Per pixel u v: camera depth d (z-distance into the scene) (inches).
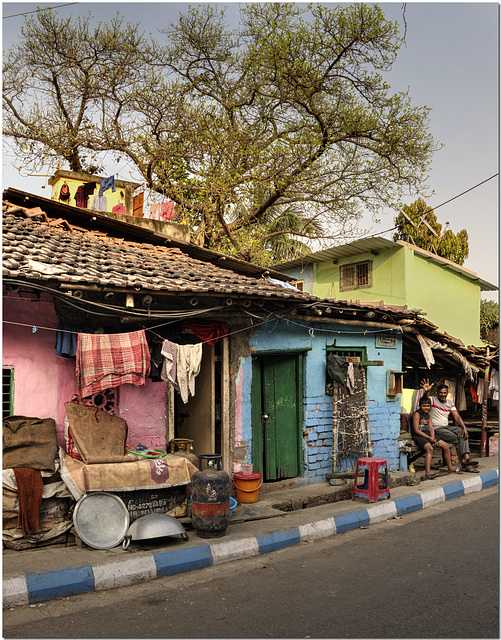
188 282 301.4
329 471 397.1
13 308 265.1
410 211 888.3
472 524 309.6
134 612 189.9
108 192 590.6
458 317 726.5
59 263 267.0
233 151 629.3
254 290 316.8
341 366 391.9
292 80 655.8
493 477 439.5
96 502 251.3
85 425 266.8
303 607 193.0
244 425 349.4
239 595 205.5
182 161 658.2
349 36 624.1
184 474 277.7
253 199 652.1
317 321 385.7
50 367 275.0
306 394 386.6
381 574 226.8
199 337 325.4
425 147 669.9
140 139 650.2
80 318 281.9
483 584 214.1
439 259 688.4
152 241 422.0
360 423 407.8
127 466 261.0
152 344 297.0
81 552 237.5
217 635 171.3
